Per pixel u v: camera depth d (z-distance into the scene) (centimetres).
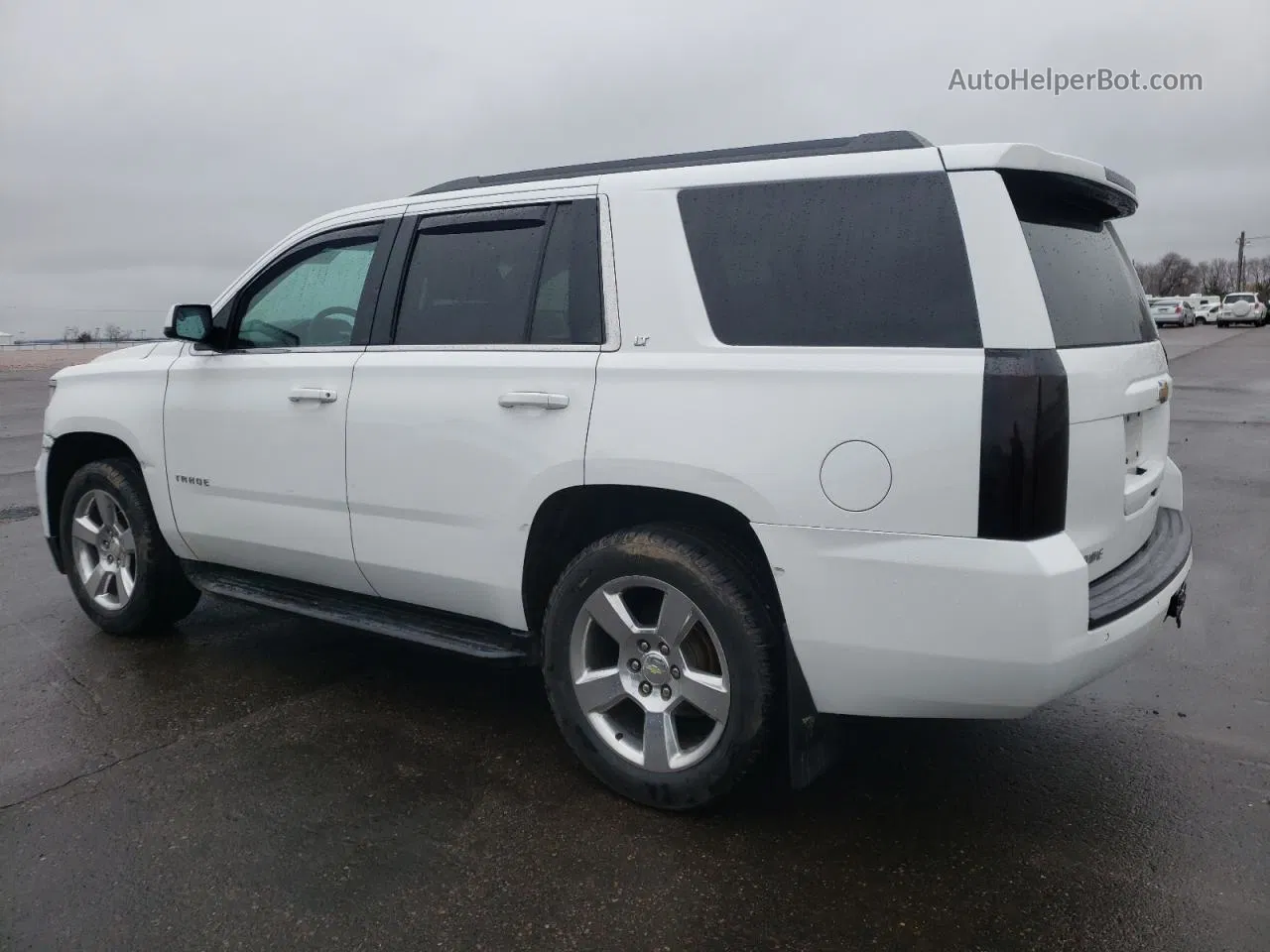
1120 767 337
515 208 339
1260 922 251
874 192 268
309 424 378
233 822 308
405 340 360
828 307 270
